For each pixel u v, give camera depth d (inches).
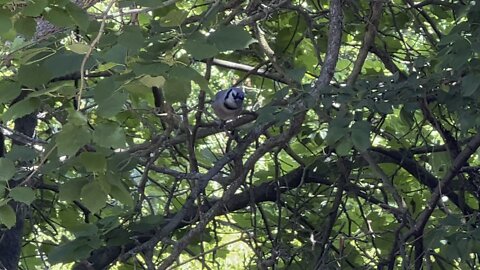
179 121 380.8
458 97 312.5
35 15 251.9
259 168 552.4
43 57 265.1
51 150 259.3
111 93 239.9
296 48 458.0
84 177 273.1
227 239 574.6
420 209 446.0
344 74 524.4
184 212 338.3
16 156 279.7
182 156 418.3
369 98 299.6
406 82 307.9
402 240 351.9
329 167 423.5
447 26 502.9
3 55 295.1
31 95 250.1
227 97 386.3
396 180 464.4
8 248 406.3
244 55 466.0
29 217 452.1
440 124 373.7
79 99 243.9
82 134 240.7
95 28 286.8
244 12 370.6
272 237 422.6
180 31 259.9
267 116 295.1
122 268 400.2
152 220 329.4
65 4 260.5
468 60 299.7
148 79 241.6
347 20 426.9
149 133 451.5
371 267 389.7
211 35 254.7
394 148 440.5
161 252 401.1
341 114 293.3
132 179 433.1
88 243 308.0
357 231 461.7
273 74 424.8
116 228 331.3
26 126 403.2
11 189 253.0
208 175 340.8
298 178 431.5
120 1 296.2
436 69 323.3
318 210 446.3
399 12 457.4
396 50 466.3
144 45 253.4
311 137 427.8
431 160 421.1
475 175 395.9
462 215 358.6
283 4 370.3
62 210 471.8
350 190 406.6
